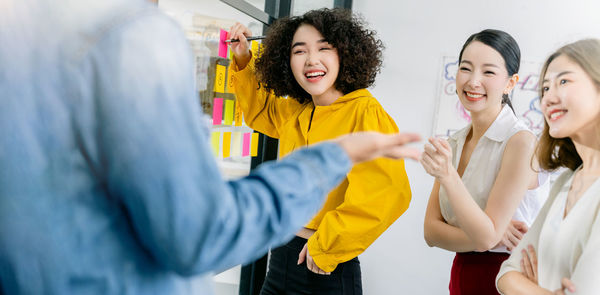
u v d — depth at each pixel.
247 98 1.91
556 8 3.12
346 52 1.59
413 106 3.33
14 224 0.49
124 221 0.51
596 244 0.93
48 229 0.48
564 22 3.11
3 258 0.50
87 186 0.49
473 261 1.59
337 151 0.59
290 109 1.88
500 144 1.52
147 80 0.47
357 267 1.68
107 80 0.46
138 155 0.46
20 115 0.47
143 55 0.47
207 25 1.74
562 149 1.12
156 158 0.47
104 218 0.50
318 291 1.64
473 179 1.56
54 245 0.48
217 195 0.49
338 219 1.52
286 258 1.72
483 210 1.54
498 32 1.57
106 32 0.47
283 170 0.56
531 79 3.15
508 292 1.14
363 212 1.49
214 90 1.80
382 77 3.37
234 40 1.83
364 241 1.52
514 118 1.56
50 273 0.49
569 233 1.01
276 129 1.98
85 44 0.47
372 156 0.61
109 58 0.46
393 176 1.52
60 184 0.48
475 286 1.58
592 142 1.03
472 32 3.23
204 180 0.49
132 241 0.52
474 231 1.38
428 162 1.35
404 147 0.62
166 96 0.47
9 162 0.48
